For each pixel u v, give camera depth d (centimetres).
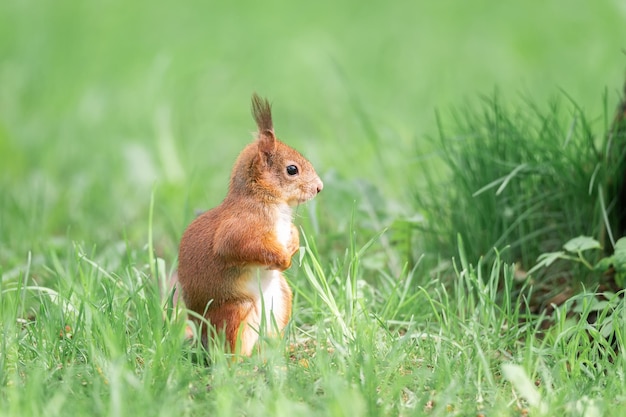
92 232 1306
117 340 819
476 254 1085
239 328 841
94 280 948
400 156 1455
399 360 816
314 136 1691
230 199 880
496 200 1098
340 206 1159
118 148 1658
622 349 816
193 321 880
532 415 750
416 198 1150
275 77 2066
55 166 1625
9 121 1831
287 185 880
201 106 1903
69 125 1794
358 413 714
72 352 834
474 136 1146
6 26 2291
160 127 1630
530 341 832
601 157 1090
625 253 961
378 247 1135
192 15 2489
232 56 2172
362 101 1861
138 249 1153
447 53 2167
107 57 2169
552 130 1166
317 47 2209
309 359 838
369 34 2339
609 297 925
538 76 1944
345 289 926
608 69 1892
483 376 823
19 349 847
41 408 727
